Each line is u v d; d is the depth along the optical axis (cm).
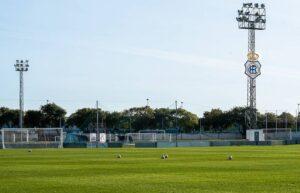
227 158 5100
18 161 4722
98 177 2959
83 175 3109
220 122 19938
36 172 3369
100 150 7969
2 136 9688
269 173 3164
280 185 2447
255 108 13288
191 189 2314
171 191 2245
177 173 3216
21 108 13150
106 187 2414
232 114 19550
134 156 5678
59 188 2386
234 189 2303
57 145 10000
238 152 6756
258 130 12262
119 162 4488
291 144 11862
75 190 2308
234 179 2764
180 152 6881
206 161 4569
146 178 2870
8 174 3206
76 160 4856
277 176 2934
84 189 2342
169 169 3581
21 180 2788
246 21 13162
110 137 13038
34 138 10556
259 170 3425
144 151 7388
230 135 17750
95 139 12175
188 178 2852
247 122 13538
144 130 19338
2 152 7100
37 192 2241
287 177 2864
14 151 7531
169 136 14550
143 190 2288
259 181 2639
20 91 13150
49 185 2519
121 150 7912
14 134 10356
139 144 10456
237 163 4231
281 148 8625
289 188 2327
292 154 6012
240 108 19500
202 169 3556
